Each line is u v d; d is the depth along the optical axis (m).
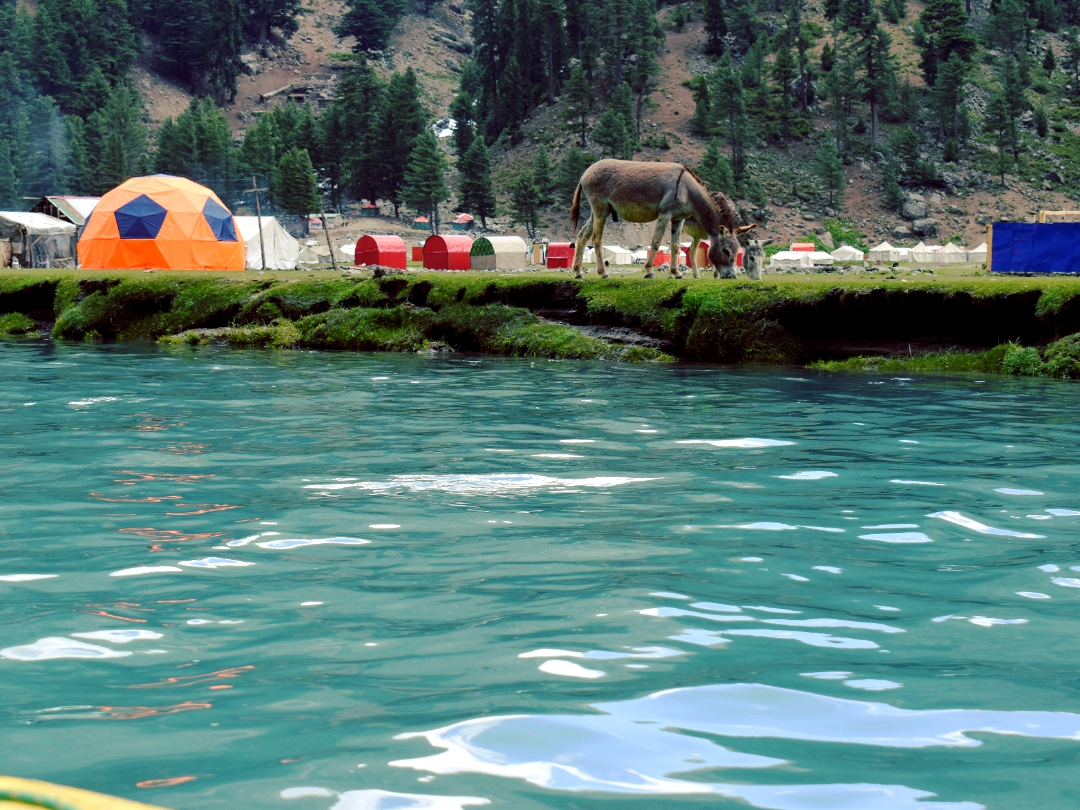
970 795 2.81
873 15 165.38
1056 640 4.25
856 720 3.38
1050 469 8.45
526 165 169.75
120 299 25.94
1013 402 13.20
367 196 164.00
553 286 22.62
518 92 184.62
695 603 4.78
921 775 2.94
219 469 8.38
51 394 13.72
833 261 82.06
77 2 197.88
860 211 151.50
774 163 162.12
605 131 156.38
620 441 9.91
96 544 5.93
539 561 5.57
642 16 174.50
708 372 17.45
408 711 3.45
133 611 4.66
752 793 2.82
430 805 2.74
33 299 27.77
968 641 4.24
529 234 146.62
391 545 5.94
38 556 5.67
